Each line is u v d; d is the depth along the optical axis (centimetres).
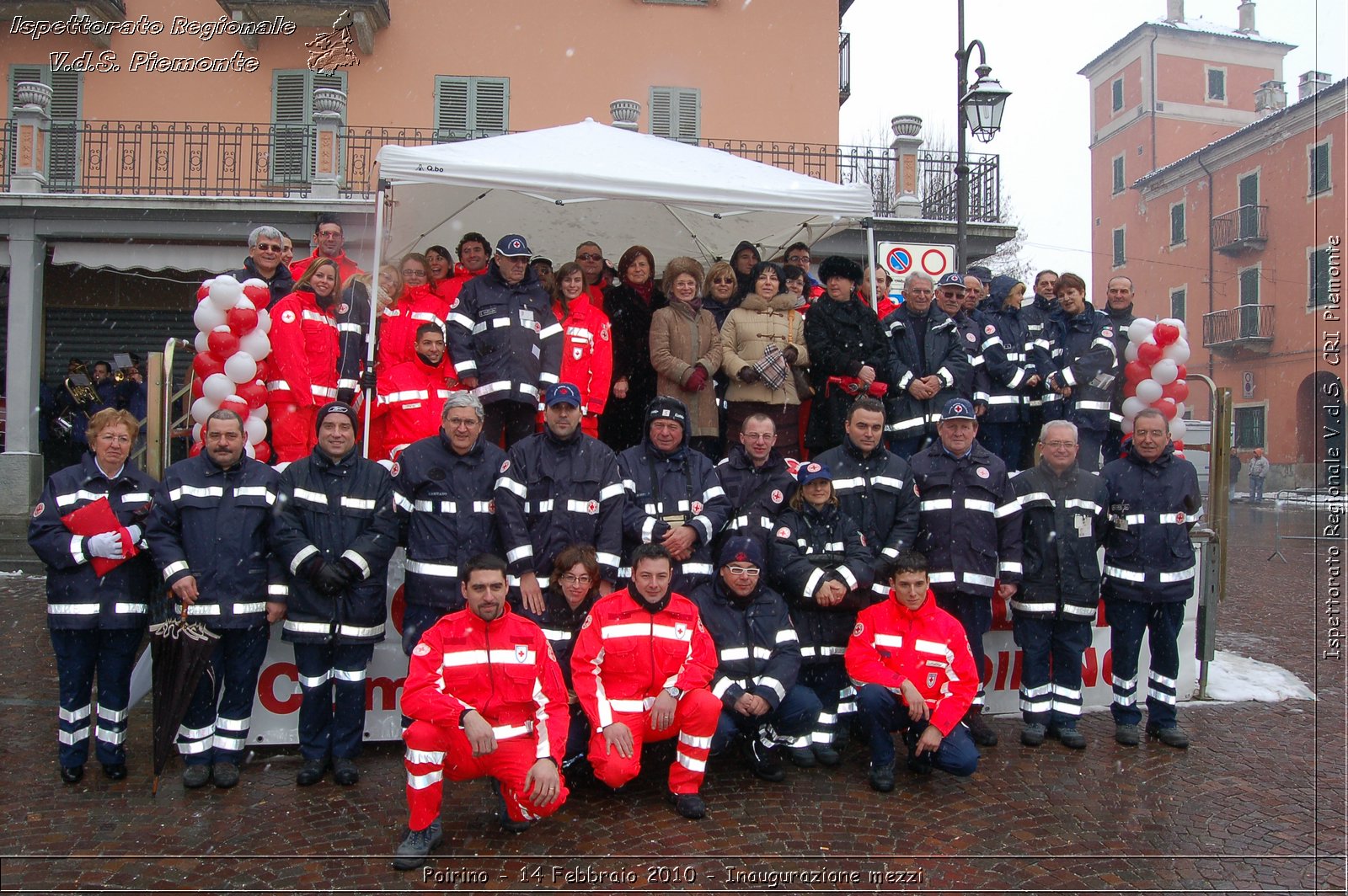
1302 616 980
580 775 488
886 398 659
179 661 466
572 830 432
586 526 509
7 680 658
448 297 677
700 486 530
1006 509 552
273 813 447
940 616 496
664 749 533
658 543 506
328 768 498
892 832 433
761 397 643
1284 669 734
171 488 476
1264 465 2784
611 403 721
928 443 616
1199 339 3403
